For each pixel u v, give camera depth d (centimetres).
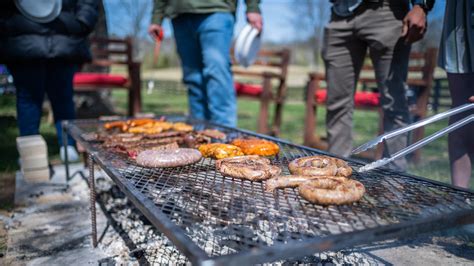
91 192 188
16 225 217
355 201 121
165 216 104
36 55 295
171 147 193
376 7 246
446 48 205
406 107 263
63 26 304
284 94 511
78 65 340
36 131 327
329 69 281
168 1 354
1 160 364
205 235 177
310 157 161
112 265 170
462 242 188
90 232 208
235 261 83
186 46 360
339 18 270
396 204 123
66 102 335
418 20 220
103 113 663
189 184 144
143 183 144
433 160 349
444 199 126
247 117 730
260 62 523
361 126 593
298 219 121
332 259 171
